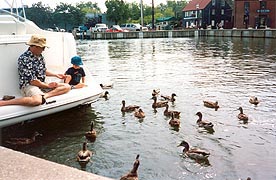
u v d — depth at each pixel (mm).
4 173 3410
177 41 57500
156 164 7504
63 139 8883
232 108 11984
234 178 6855
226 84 16656
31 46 8828
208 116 11031
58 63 11164
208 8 93250
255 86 16047
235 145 8547
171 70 22031
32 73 8859
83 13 100250
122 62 27203
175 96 13914
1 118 7797
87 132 9141
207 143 8703
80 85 10117
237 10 82938
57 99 8938
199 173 7086
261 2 80000
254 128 9805
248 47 41344
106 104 12516
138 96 14023
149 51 37719
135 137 9141
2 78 9008
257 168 7273
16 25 10695
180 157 7867
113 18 108875
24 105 8211
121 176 7008
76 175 3369
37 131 9336
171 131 9617
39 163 3613
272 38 60000
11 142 8523
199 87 15938
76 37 79438
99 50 40594
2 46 8992
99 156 7938
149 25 108562
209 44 48156
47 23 71438
